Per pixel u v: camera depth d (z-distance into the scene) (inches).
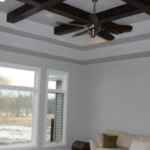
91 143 253.9
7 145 245.0
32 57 263.0
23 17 190.4
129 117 260.2
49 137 276.1
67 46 266.4
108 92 281.9
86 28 163.9
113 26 165.8
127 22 215.0
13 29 208.4
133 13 173.8
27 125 260.5
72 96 298.2
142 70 254.8
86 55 283.6
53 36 234.2
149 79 248.2
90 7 185.3
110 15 184.2
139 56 252.5
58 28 229.0
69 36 249.1
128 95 263.4
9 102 249.8
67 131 289.9
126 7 173.8
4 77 247.6
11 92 251.9
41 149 263.6
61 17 207.5
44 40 242.2
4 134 244.2
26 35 226.1
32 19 215.3
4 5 186.5
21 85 258.7
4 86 244.5
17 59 251.0
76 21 208.2
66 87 293.0
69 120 293.0
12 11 195.6
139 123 251.3
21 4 182.7
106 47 264.4
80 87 307.7
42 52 247.8
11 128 249.1
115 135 253.0
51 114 279.9
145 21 210.4
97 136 257.3
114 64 280.1
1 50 240.2
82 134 301.9
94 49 276.1
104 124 281.7
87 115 299.7
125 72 268.8
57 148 278.1
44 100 270.5
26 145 254.7
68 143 289.3
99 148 241.4
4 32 219.3
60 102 289.0
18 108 255.4
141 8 162.4
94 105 294.0
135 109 256.2
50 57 270.1
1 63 239.8
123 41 239.1
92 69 301.7
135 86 258.5
